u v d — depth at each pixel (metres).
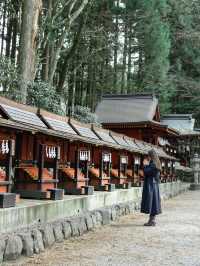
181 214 11.58
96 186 10.13
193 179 29.59
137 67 34.31
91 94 28.72
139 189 13.17
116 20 28.69
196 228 8.91
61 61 20.70
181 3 36.09
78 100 28.42
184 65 41.59
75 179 8.46
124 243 7.00
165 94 34.91
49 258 5.62
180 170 29.75
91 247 6.54
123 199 11.29
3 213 5.31
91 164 10.14
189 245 7.00
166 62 32.34
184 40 39.41
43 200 6.91
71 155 8.99
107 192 9.87
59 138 7.21
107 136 10.97
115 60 30.50
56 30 15.88
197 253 6.39
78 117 16.81
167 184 18.92
